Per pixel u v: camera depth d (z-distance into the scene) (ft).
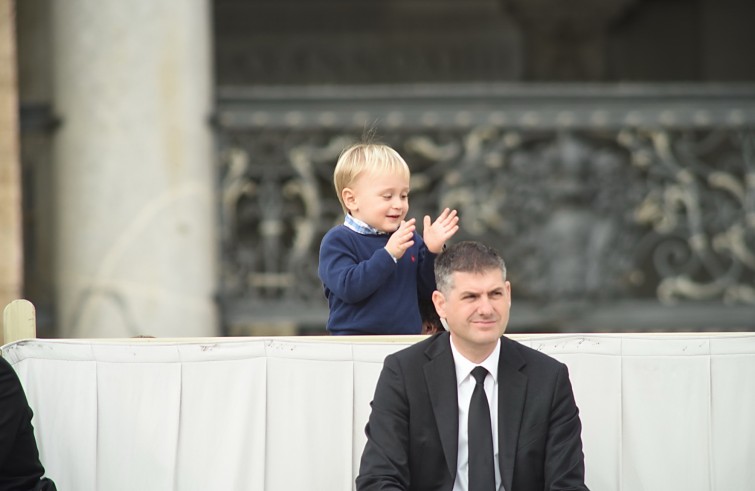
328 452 49.75
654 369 49.93
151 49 92.12
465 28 175.63
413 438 44.83
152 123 91.91
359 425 49.80
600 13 168.86
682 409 49.75
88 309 90.63
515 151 111.86
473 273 43.98
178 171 92.22
